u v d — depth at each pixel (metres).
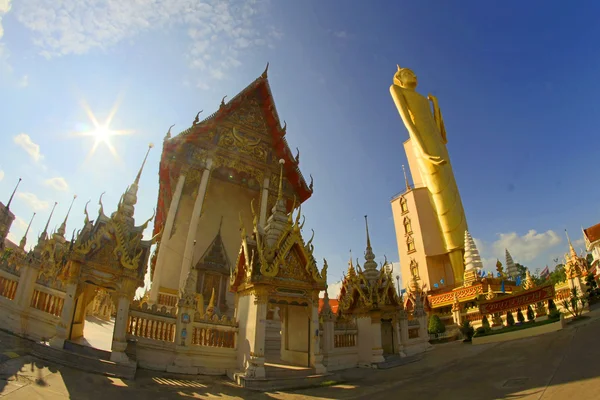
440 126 54.62
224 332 13.50
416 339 21.19
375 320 17.17
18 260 13.73
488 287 34.91
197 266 30.70
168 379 10.79
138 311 12.21
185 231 32.59
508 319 23.06
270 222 15.30
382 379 12.60
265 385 11.05
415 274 52.50
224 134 33.19
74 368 9.38
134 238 12.28
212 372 12.49
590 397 6.62
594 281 27.55
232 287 14.90
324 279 14.13
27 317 11.61
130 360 10.81
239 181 35.94
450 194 48.44
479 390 8.88
